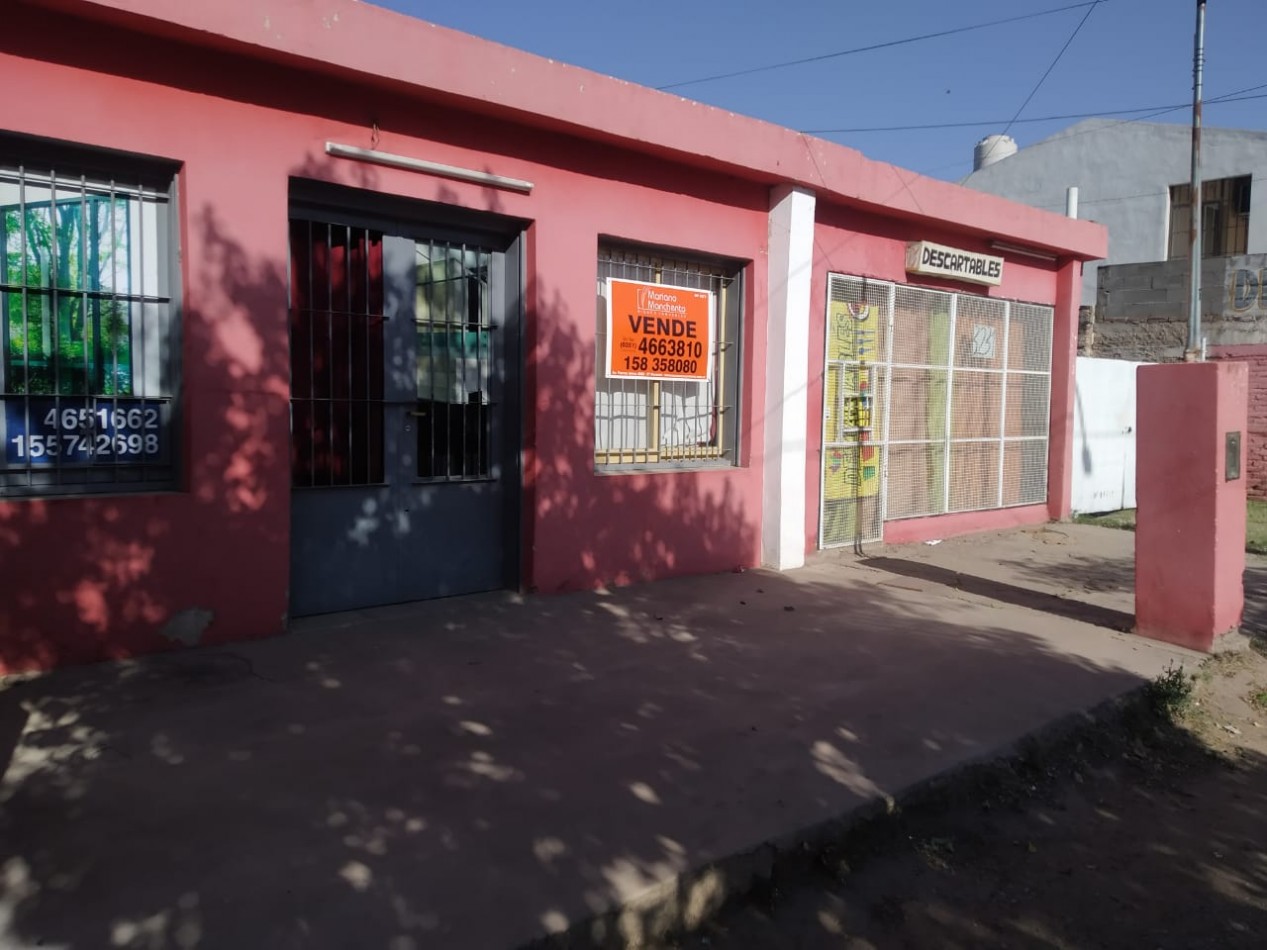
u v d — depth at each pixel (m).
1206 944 3.37
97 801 3.51
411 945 2.77
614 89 6.56
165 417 5.30
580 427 6.89
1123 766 4.92
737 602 7.01
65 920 2.79
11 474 4.82
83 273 5.02
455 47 5.76
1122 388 13.50
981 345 10.74
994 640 6.37
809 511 8.90
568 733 4.39
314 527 5.95
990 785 4.39
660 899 3.16
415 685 4.91
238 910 2.88
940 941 3.31
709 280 8.00
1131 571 9.12
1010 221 10.32
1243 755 5.15
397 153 5.85
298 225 5.76
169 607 5.16
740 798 3.84
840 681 5.35
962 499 10.77
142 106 4.91
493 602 6.59
